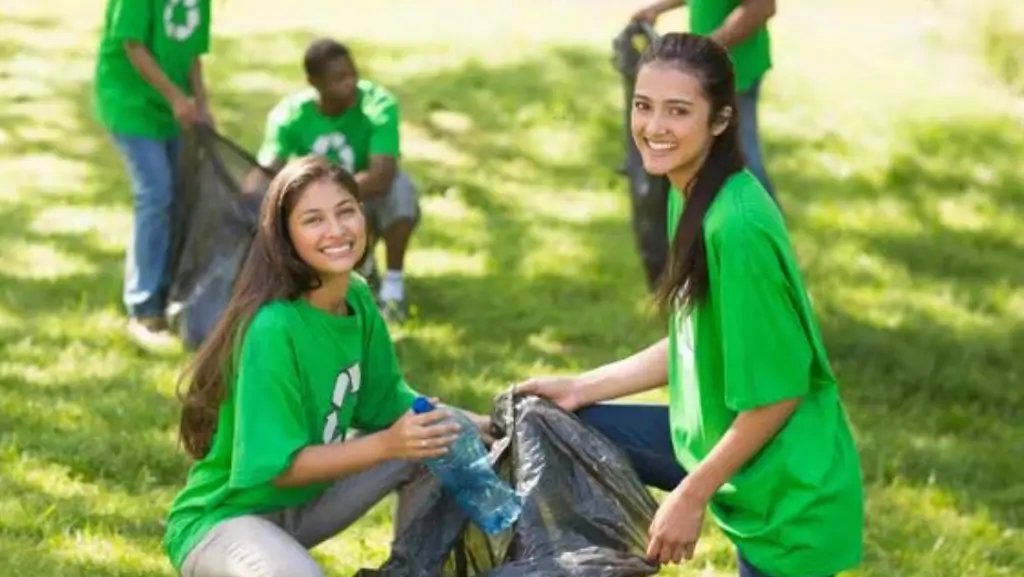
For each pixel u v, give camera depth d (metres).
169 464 7.58
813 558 5.02
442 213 11.52
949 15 16.42
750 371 4.84
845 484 5.04
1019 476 8.03
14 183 11.80
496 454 5.30
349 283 5.28
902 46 16.08
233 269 8.87
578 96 14.08
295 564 4.95
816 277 10.55
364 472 5.29
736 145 4.96
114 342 9.04
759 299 4.81
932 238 11.42
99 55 9.12
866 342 9.51
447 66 14.90
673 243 4.96
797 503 4.98
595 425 5.50
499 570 4.87
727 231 4.82
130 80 9.05
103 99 9.09
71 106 13.76
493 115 13.61
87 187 11.82
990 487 7.93
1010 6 15.63
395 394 5.41
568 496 5.15
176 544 5.20
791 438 4.99
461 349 9.17
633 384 5.53
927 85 14.90
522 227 11.31
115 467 7.52
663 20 16.67
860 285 10.49
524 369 8.96
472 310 9.75
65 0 17.67
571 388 5.52
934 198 12.22
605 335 9.49
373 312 5.32
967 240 11.47
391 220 9.38
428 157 12.70
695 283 4.94
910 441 8.32
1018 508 7.71
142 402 8.21
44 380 8.48
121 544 6.80
